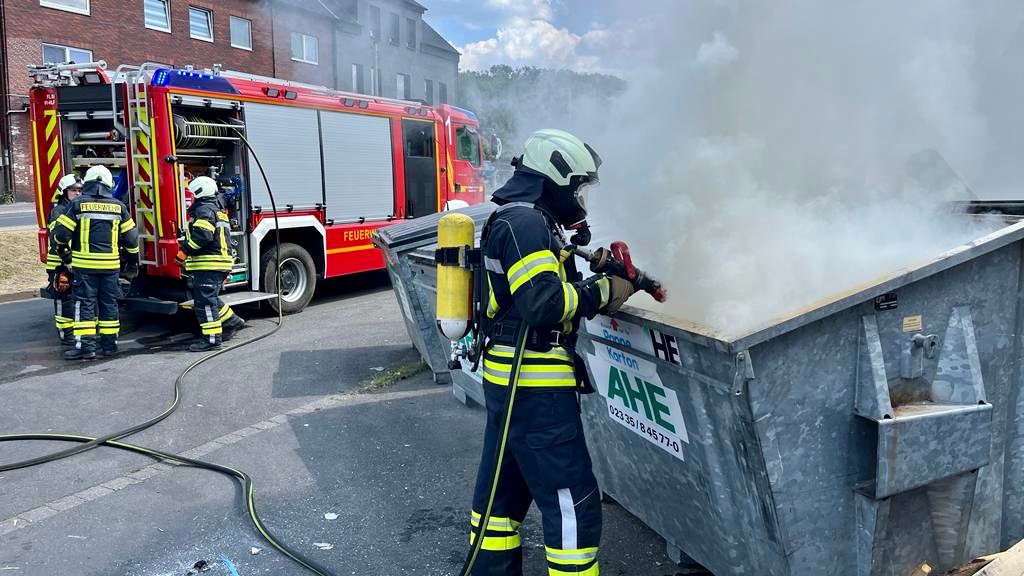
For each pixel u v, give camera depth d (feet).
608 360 8.59
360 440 14.71
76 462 13.87
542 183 7.76
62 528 11.31
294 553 10.39
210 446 14.58
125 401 17.46
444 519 11.41
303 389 18.19
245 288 25.93
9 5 69.15
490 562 8.30
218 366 20.45
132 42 64.54
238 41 60.64
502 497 8.32
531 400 7.54
